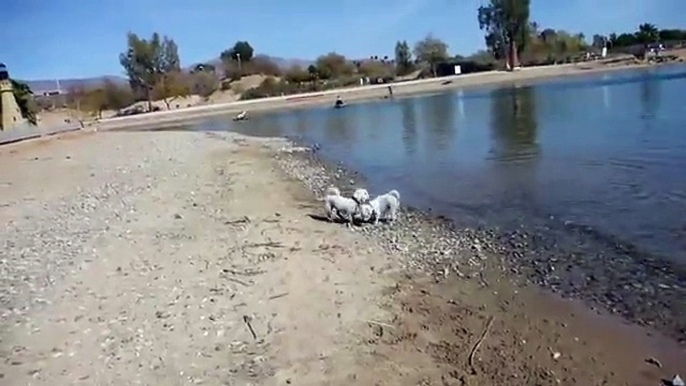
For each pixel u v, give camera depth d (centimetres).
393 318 308
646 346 268
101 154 1203
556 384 241
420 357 267
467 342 280
